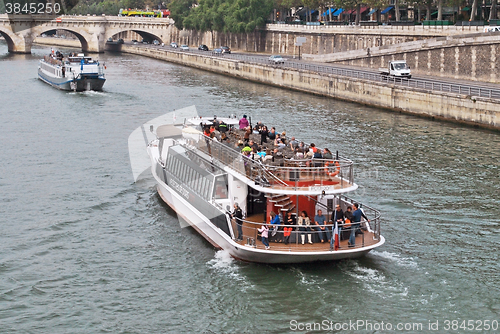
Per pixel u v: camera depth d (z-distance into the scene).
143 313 24.69
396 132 57.00
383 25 109.94
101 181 41.72
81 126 61.22
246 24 145.12
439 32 92.44
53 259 29.39
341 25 121.12
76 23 173.25
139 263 28.88
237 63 110.38
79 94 85.06
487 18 108.94
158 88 91.75
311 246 27.05
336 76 81.00
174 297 25.80
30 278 27.44
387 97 71.06
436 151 49.41
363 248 26.83
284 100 79.81
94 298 25.78
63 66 91.06
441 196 38.12
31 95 84.19
